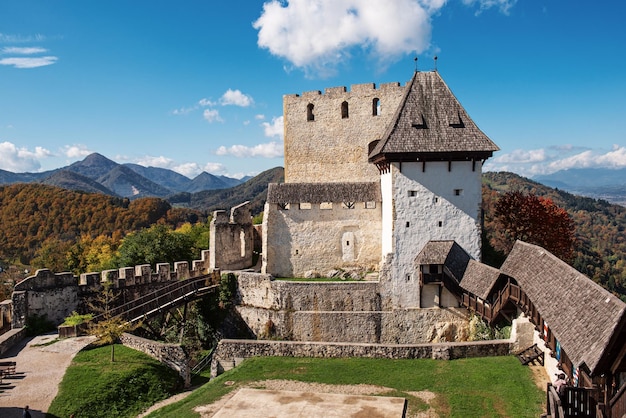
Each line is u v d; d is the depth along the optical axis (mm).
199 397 21750
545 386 20734
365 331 33844
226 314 37156
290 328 34906
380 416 18703
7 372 22406
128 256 45938
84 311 32406
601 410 13008
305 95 46406
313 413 19141
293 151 46812
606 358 12602
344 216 39594
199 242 56812
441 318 33344
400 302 33719
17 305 28750
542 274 21312
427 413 18953
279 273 40031
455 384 21453
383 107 44531
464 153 32906
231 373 24156
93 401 20625
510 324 27094
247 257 44562
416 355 24859
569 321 16109
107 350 25875
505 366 23047
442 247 33000
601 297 15141
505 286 25609
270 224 39750
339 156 45688
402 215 33531
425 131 33688
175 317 38188
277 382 22656
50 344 26828
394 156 33031
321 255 39781
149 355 25328
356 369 23766
